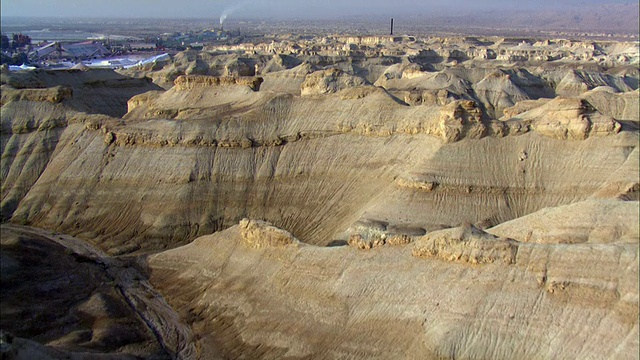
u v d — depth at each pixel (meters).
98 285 54.88
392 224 58.44
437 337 36.69
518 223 47.59
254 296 47.28
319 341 41.06
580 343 33.91
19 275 53.28
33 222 73.62
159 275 56.28
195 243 57.34
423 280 40.56
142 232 69.12
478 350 35.47
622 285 34.94
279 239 49.66
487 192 62.41
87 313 48.97
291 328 42.97
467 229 41.03
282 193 71.38
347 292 42.72
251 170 73.38
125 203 73.06
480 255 39.16
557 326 34.94
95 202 74.06
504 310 36.53
